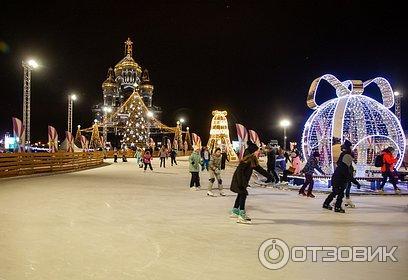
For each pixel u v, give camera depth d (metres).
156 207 9.83
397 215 8.89
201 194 12.73
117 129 77.12
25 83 22.89
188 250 5.80
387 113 15.09
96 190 13.37
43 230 7.01
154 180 17.98
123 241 6.30
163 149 30.70
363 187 14.87
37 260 5.25
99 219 8.10
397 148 15.05
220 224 7.74
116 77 105.62
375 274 4.84
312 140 15.47
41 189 13.47
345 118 15.20
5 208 9.30
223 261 5.29
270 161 15.62
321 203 10.73
